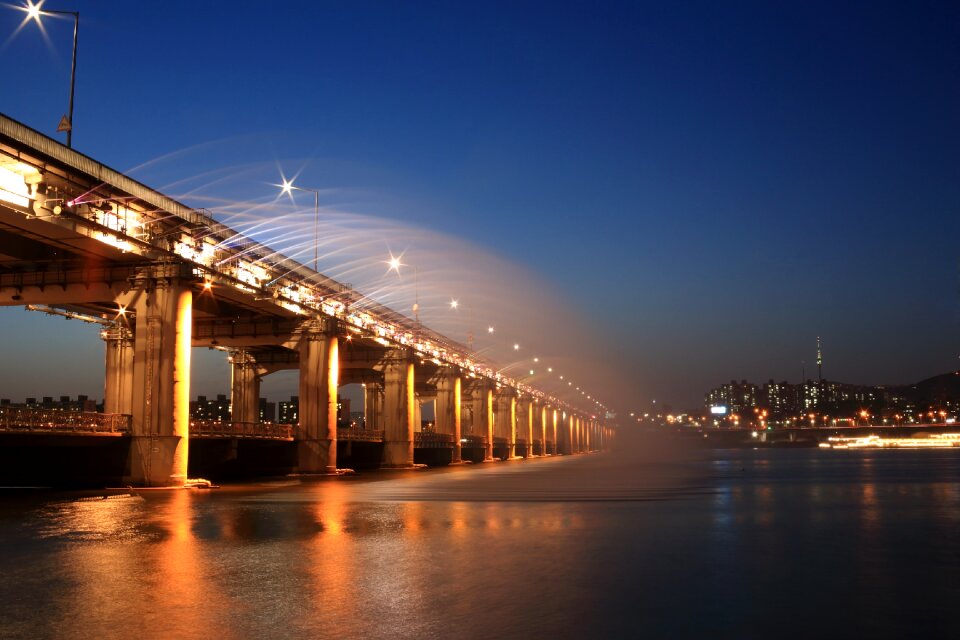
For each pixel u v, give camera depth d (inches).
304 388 2864.2
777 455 7514.8
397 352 3799.2
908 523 1063.0
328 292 2915.8
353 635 470.6
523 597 571.5
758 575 661.3
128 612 525.3
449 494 1699.1
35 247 1955.0
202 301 2637.8
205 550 796.0
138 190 1830.7
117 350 2667.3
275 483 2230.6
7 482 1963.6
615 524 1048.2
